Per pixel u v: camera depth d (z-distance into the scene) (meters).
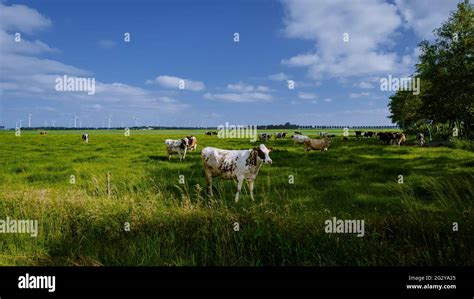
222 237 6.74
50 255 6.89
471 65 45.53
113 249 6.80
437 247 6.39
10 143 37.94
